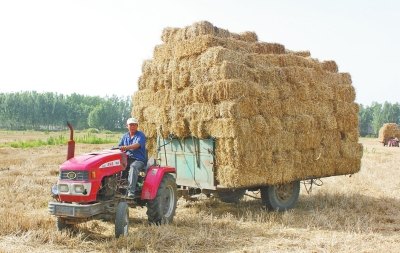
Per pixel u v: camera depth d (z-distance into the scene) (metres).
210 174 8.69
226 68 8.12
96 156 6.81
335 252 6.19
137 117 10.12
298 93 9.41
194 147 8.98
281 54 9.87
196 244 6.49
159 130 9.50
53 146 29.14
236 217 8.73
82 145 31.55
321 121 9.82
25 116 99.69
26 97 103.56
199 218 8.29
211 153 8.58
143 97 10.05
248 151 8.27
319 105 9.83
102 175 6.62
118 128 118.19
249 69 8.55
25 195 10.12
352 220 8.29
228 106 7.98
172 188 8.05
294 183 9.88
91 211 6.31
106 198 6.88
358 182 13.96
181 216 8.61
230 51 8.51
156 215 7.51
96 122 105.31
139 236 6.47
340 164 10.51
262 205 10.18
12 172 14.09
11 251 5.86
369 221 8.24
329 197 10.86
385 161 22.28
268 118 8.66
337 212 9.05
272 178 8.79
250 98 8.34
